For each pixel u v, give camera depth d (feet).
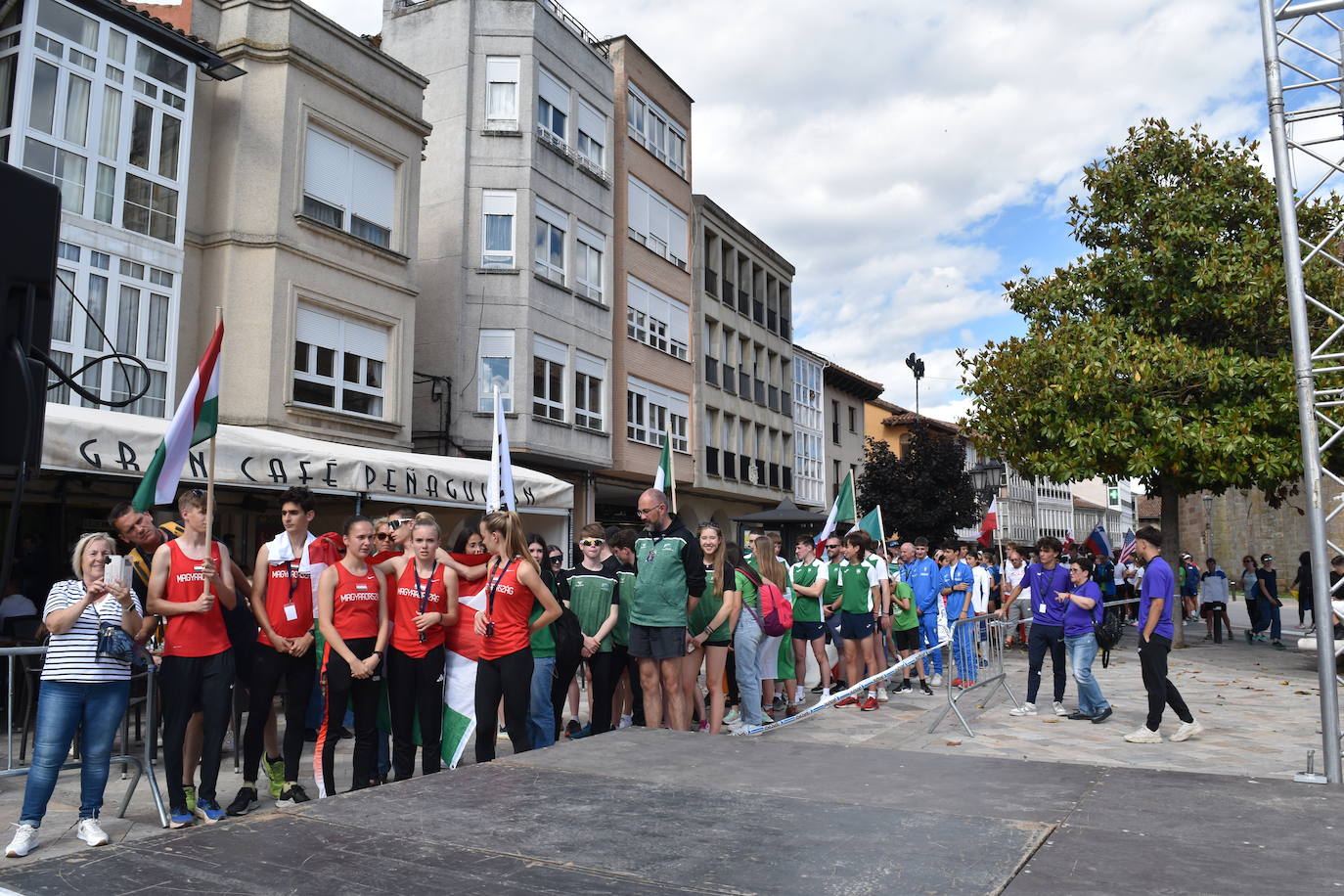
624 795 11.53
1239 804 11.00
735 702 34.94
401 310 63.00
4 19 44.60
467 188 72.74
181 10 54.54
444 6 75.10
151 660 20.56
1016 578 59.88
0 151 43.62
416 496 42.55
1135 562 71.46
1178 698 29.43
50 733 17.83
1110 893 8.07
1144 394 56.59
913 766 13.26
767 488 117.70
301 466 36.81
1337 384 51.55
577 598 27.07
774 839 9.66
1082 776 12.55
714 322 107.04
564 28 79.36
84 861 9.02
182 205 51.13
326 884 8.38
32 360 11.41
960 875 8.53
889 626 40.11
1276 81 22.88
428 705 21.47
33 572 42.75
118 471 30.60
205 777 19.34
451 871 8.74
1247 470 55.16
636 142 91.15
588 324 79.87
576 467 79.71
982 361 64.13
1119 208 63.00
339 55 59.21
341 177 59.67
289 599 20.93
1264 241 56.90
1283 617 93.15
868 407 163.63
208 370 20.58
